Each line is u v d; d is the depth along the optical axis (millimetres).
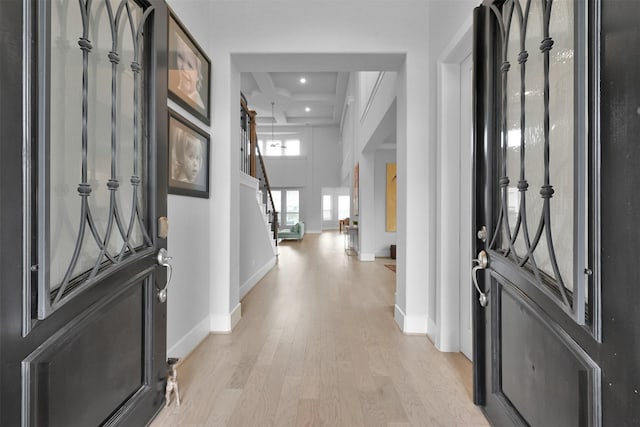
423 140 2779
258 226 5020
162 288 1648
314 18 2838
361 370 2139
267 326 2963
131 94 1550
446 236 2420
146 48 1559
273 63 3023
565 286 1070
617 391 783
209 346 2518
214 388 1911
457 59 2363
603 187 819
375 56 2875
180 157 2266
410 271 2779
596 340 850
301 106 11898
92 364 1150
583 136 860
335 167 14570
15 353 829
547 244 1112
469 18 2023
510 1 1395
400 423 1606
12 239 817
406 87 2811
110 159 1407
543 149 1199
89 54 1279
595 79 828
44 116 894
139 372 1484
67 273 1051
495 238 1520
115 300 1291
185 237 2363
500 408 1448
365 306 3604
